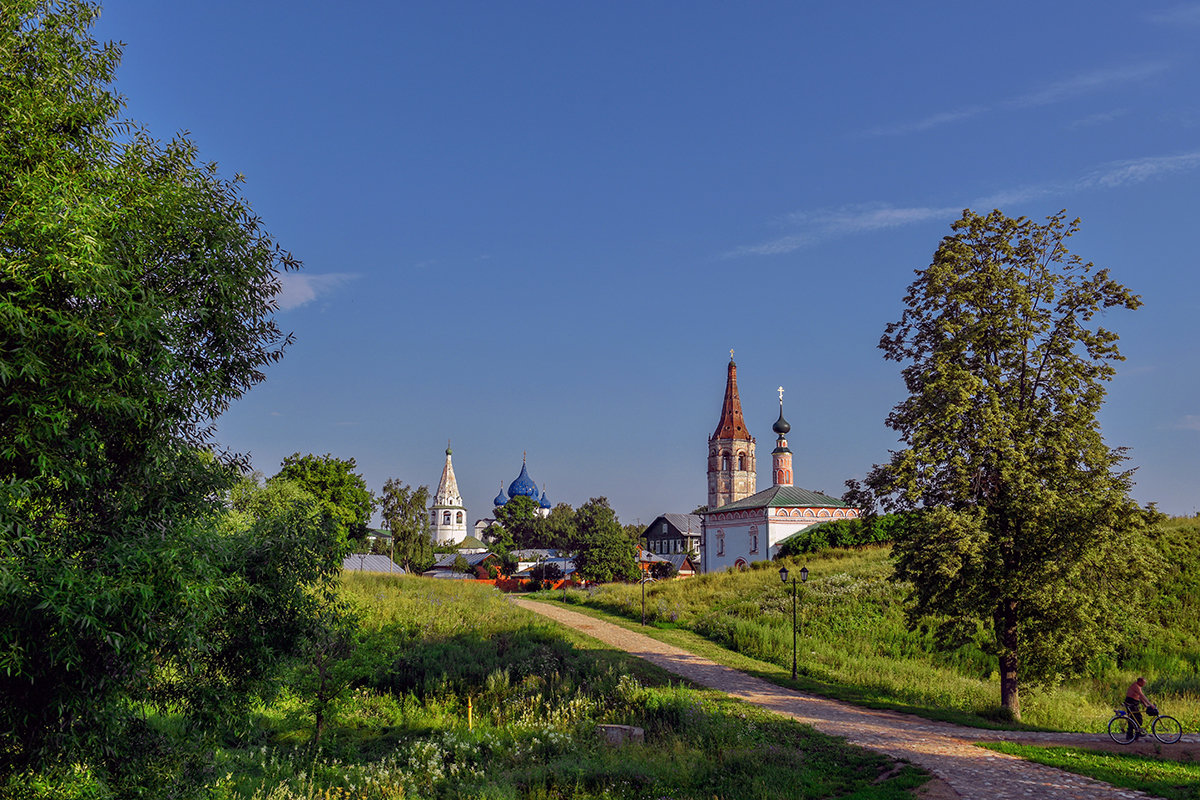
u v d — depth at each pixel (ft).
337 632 70.03
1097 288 82.38
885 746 60.75
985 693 89.15
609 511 377.30
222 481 41.01
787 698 83.05
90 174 34.09
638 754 62.59
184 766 43.21
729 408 422.00
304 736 78.84
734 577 177.47
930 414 82.53
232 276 39.50
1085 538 75.51
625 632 130.31
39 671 32.55
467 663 100.63
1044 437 81.71
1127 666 105.40
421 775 62.13
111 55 36.99
